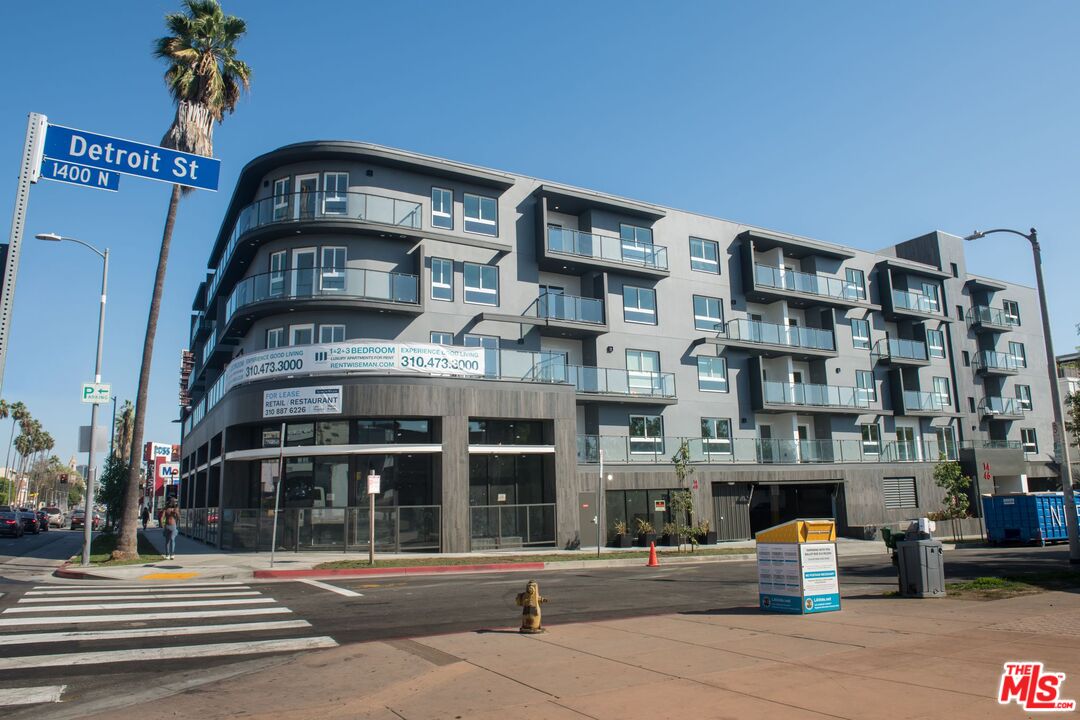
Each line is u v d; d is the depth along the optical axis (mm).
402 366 25562
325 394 25188
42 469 136750
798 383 38469
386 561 21641
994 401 47500
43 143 6855
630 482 30875
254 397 26203
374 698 6738
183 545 29453
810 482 36281
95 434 21547
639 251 34281
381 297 27766
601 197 33281
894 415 42375
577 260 32125
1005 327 49125
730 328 36656
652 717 5902
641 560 24281
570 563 22797
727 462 34000
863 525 36594
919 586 12773
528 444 28875
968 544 31906
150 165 7719
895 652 8117
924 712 5859
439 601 13641
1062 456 19828
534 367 28703
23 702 6953
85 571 19219
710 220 37625
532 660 8117
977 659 7688
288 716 6320
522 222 31891
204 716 6402
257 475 28172
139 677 7883
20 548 30203
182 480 51531
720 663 7785
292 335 28031
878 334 43250
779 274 38594
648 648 8680
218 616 11781
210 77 24672
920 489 40688
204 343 45156
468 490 25828
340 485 26406
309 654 8844
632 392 32750
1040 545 29312
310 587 16141
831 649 8375
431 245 29562
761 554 11852
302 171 28953
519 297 31141
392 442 26703
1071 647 8188
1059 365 55312
